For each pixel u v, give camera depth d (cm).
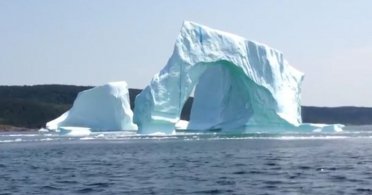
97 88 11188
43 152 5941
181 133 9325
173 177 3434
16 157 5353
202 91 10150
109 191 2866
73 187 3039
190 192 2816
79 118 11406
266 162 4366
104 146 6706
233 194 2739
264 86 8919
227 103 9581
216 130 9631
